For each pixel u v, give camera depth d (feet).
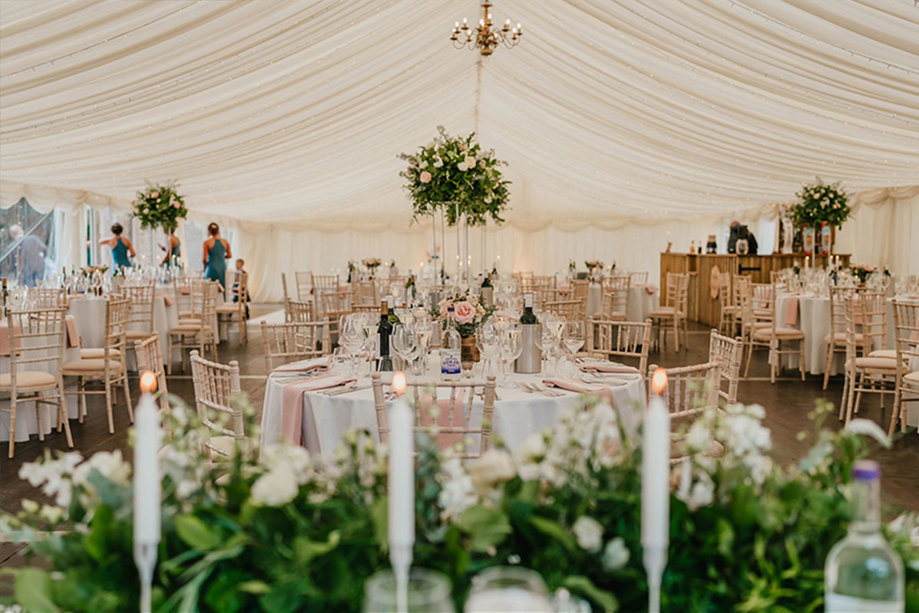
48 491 4.44
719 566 4.28
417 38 26.48
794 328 29.17
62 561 4.21
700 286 47.85
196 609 4.06
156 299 30.55
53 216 39.09
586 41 25.98
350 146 38.01
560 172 51.60
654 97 29.01
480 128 47.70
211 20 18.30
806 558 4.39
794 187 39.68
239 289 39.93
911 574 4.41
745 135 30.53
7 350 19.31
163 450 6.41
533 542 4.27
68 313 26.89
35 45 16.94
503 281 35.55
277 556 4.15
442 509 4.47
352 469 4.57
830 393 25.38
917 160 29.89
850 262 42.65
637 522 4.24
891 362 21.15
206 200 45.73
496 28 26.50
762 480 4.60
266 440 12.85
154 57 19.44
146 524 3.45
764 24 19.53
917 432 19.84
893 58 19.20
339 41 23.34
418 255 61.98
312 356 16.03
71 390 21.72
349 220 61.93
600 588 4.20
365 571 4.13
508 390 11.91
